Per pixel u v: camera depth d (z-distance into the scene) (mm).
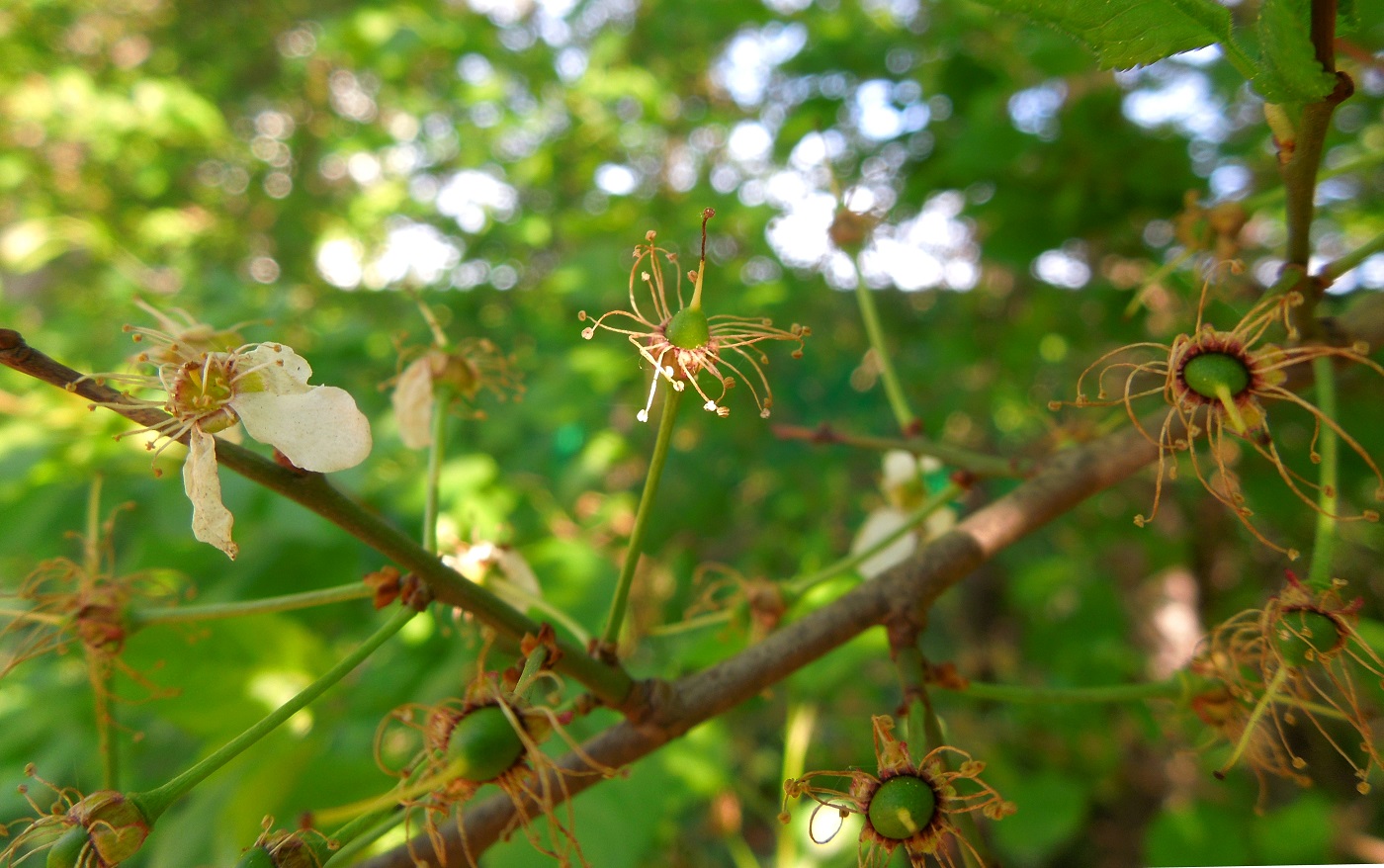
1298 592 74
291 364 70
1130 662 194
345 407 69
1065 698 86
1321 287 74
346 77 383
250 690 106
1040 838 169
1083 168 164
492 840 79
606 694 77
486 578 93
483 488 149
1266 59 60
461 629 96
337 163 342
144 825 64
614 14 310
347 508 68
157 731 150
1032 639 209
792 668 83
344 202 341
